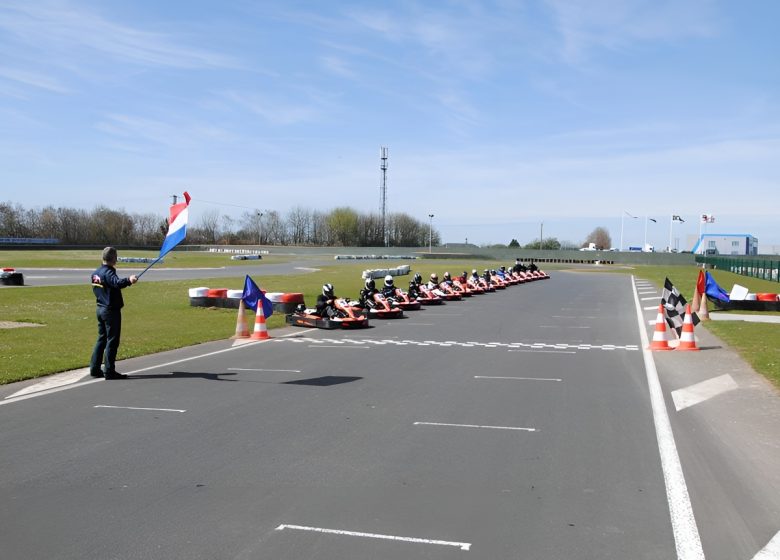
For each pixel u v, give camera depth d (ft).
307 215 437.58
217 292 67.67
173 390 29.78
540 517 15.79
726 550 14.11
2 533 14.80
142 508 16.22
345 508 16.28
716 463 19.90
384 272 133.59
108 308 32.01
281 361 37.91
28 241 317.63
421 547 14.14
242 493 17.25
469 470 19.15
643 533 14.93
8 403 27.12
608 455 20.63
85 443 21.62
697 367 36.37
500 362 38.01
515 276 127.65
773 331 51.47
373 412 25.93
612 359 39.27
